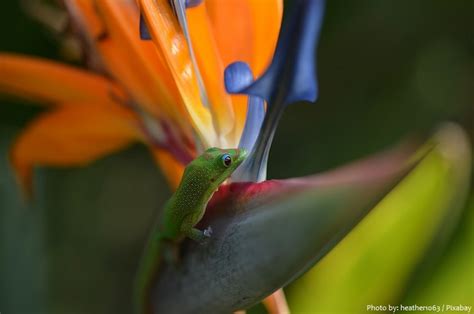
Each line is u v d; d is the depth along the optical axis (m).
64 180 0.99
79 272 1.02
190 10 0.45
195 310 0.45
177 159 0.48
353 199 0.40
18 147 0.52
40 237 0.64
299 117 1.01
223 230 0.44
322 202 0.41
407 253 0.53
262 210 0.43
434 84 1.02
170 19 0.45
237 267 0.43
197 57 0.45
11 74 0.50
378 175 0.40
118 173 1.07
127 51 0.48
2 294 0.63
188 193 0.44
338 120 1.00
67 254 1.01
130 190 1.09
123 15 0.47
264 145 0.45
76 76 0.49
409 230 0.53
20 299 0.63
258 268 0.43
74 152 0.51
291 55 0.44
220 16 0.46
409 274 0.53
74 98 0.50
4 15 0.77
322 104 1.01
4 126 0.80
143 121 0.49
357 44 1.00
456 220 0.52
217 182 0.44
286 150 1.00
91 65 0.49
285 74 0.44
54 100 0.50
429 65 1.02
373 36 1.00
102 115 0.50
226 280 0.44
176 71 0.45
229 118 0.46
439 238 0.53
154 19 0.45
